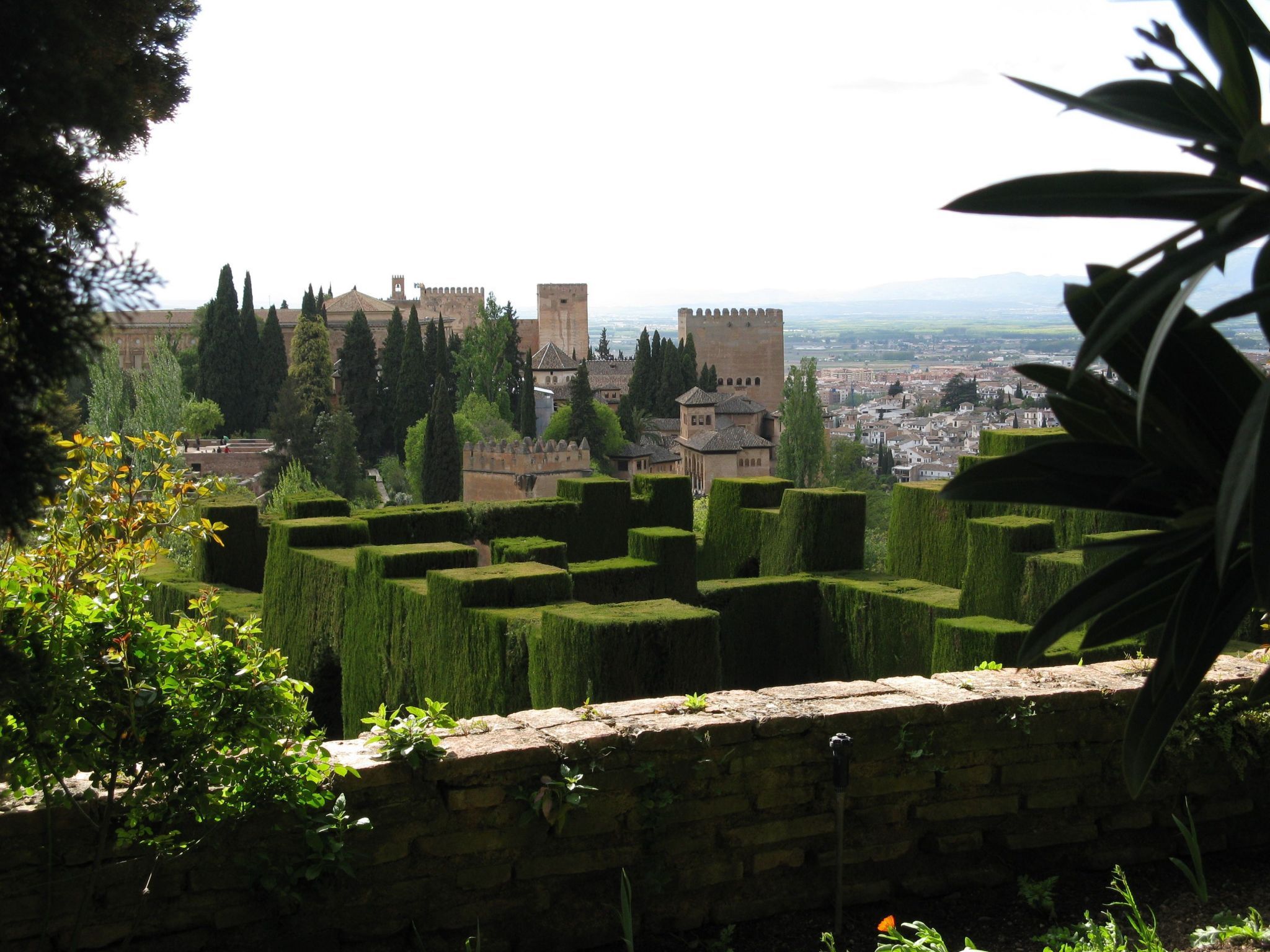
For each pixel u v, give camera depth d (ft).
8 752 16.66
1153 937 19.16
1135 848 24.52
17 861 17.74
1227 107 9.98
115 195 13.78
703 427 421.18
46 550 18.19
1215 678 25.16
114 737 17.33
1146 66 10.48
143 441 19.92
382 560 61.98
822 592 71.51
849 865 22.62
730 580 72.59
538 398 465.06
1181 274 9.04
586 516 84.58
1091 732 24.26
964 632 51.93
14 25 12.63
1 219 12.84
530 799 20.16
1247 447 8.89
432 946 20.01
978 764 23.57
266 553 83.51
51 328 12.76
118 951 18.25
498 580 54.39
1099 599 12.03
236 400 384.06
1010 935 21.61
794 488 82.02
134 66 15.78
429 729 20.85
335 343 510.17
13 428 12.85
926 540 71.77
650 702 22.93
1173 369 11.07
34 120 12.87
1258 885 23.32
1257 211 9.41
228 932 18.89
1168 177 10.00
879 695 23.65
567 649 45.78
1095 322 9.15
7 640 16.43
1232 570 11.44
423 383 390.83
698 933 21.58
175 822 18.42
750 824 22.00
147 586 18.93
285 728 18.80
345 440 340.39
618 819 21.12
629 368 548.72
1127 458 11.88
